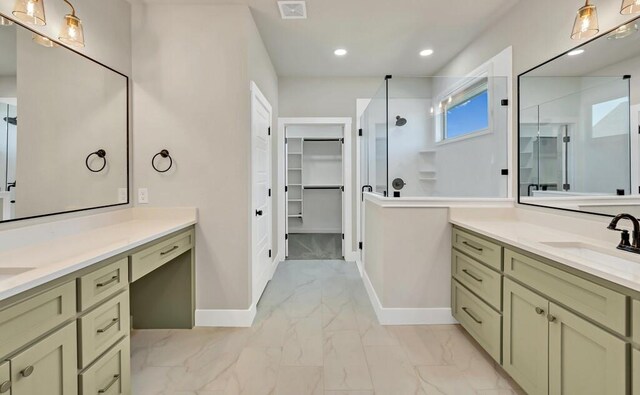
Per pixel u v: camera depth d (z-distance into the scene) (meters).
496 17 2.74
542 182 2.21
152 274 2.51
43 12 1.50
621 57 1.64
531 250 1.54
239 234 2.56
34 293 1.09
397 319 2.57
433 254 2.57
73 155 1.94
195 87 2.52
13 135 1.58
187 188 2.54
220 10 2.52
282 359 2.08
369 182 3.64
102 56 2.20
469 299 2.24
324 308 2.90
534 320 1.55
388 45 3.32
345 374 1.92
